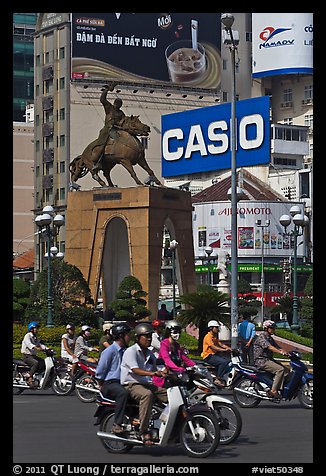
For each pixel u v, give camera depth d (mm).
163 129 128250
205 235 117750
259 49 139625
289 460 17469
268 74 139250
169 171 127750
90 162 58094
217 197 120938
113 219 60125
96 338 49656
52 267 54188
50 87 131875
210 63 137875
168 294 115062
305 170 123812
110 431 18719
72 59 128625
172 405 18000
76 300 54312
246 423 24156
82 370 30719
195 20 136500
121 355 18750
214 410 19547
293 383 27562
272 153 136500
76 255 58688
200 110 124812
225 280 65062
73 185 59281
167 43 134625
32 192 148875
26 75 161125
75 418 25359
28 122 151000
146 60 133125
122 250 61906
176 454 18359
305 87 144875
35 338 33500
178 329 19906
